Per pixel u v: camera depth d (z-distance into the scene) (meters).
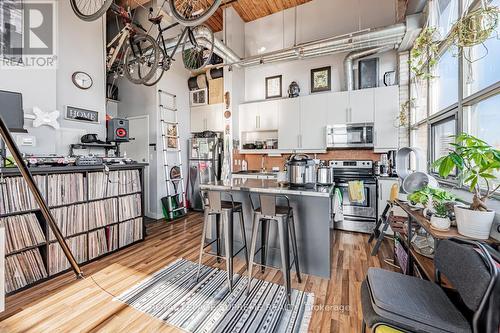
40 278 2.23
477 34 1.43
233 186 2.43
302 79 4.78
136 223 3.27
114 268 2.53
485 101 1.79
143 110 4.84
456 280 1.08
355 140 3.99
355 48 3.61
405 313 1.05
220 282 2.23
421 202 1.79
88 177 2.68
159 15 3.44
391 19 4.03
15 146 1.09
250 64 4.36
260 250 2.51
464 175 1.53
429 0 2.74
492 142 1.71
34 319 1.72
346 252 2.90
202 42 3.44
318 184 2.57
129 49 3.64
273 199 1.94
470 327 0.96
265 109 4.80
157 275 2.37
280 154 4.95
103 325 1.66
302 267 2.38
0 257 1.24
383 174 3.71
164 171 4.80
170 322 1.70
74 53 3.44
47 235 2.28
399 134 3.77
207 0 2.82
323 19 4.53
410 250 1.95
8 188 2.03
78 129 3.44
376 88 3.87
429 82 2.87
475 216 1.33
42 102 2.95
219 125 5.19
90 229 2.69
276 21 4.95
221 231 2.72
